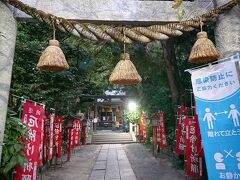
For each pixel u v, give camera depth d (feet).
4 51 10.59
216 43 11.61
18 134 14.24
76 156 46.80
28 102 16.81
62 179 28.43
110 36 9.82
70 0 11.14
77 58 36.09
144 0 11.51
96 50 39.52
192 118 24.63
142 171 32.60
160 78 42.96
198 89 10.47
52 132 30.53
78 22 10.52
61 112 38.29
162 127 39.24
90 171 33.12
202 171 21.91
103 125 133.59
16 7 10.02
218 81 9.94
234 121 9.41
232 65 9.64
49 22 9.75
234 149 9.30
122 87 76.28
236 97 9.46
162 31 9.98
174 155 37.52
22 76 25.27
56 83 30.86
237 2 9.96
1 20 10.59
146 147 57.52
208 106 10.07
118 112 134.41
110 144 73.61
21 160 13.24
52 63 8.93
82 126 70.03
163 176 29.45
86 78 44.78
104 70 50.90
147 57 37.93
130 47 35.94
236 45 10.93
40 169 25.84
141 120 65.46
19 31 26.81
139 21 11.35
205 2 11.71
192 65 34.12
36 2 10.96
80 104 63.21
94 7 11.21
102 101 115.14
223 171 9.42
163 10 11.48
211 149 9.79
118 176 30.07
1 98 10.37
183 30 10.25
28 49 24.93
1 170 12.96
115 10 11.28
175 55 34.73
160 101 44.04
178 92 34.30
